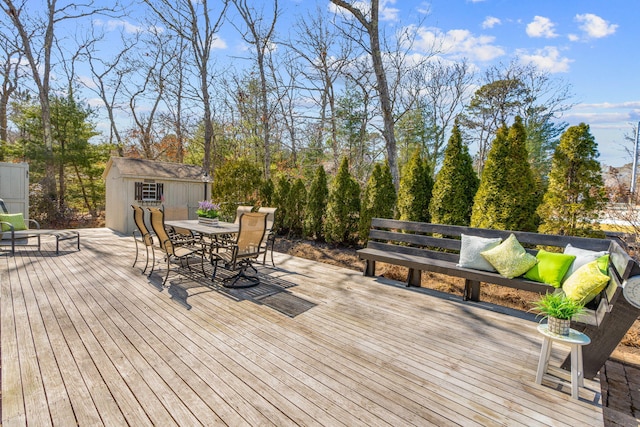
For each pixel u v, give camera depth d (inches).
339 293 155.9
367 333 112.8
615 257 96.2
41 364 87.2
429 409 73.6
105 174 382.9
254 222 161.0
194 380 81.9
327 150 629.6
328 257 247.6
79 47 586.2
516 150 179.8
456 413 72.6
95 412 69.2
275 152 630.5
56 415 67.9
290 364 90.9
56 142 470.3
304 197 313.7
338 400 75.8
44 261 205.2
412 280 168.9
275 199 333.4
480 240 144.5
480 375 88.4
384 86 306.7
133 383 79.9
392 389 80.7
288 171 561.3
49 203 414.9
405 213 225.8
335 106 597.6
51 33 456.8
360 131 562.3
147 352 95.2
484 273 135.6
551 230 166.2
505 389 82.3
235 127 625.0
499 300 165.5
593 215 159.3
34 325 111.8
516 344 107.6
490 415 72.2
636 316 76.9
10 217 231.1
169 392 76.8
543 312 86.4
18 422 65.4
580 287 99.0
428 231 167.2
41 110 454.0
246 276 174.7
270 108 540.7
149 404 72.3
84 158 478.6
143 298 140.9
